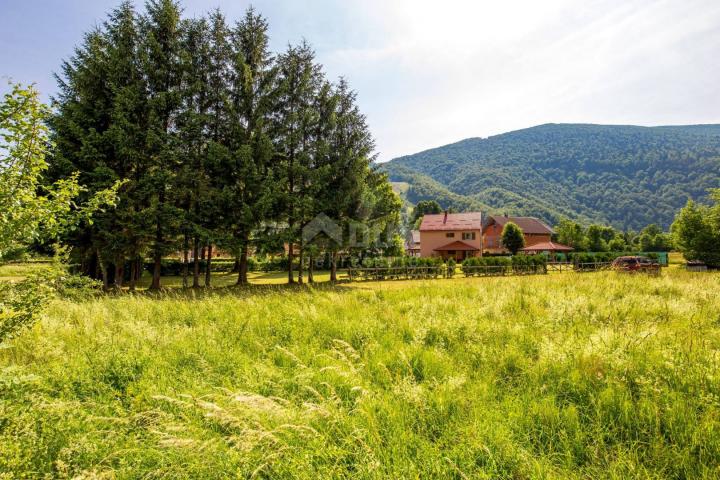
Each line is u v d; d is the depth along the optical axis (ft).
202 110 68.54
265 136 67.05
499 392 12.62
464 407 11.23
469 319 22.89
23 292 12.14
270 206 65.10
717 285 39.14
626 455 8.72
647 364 13.29
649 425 9.86
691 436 8.98
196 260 69.77
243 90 68.33
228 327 22.93
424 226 185.06
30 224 11.61
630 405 10.57
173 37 66.59
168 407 11.98
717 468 7.85
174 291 61.00
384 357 16.16
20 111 11.90
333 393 11.91
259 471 8.55
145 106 60.08
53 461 8.82
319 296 36.58
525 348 17.33
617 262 79.92
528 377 13.62
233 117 66.23
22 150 11.75
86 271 69.26
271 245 69.15
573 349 15.31
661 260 131.64
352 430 9.93
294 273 118.93
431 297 36.04
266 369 14.39
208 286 69.92
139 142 58.80
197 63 68.28
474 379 13.83
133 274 63.62
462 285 49.26
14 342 16.22
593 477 8.20
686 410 10.08
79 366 15.40
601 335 16.60
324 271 127.03
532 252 183.62
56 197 12.52
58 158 52.49
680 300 28.84
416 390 11.85
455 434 9.78
